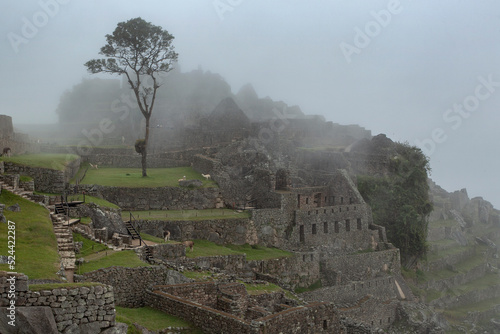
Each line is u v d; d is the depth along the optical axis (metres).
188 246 55.62
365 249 75.69
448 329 73.44
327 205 79.62
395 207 83.81
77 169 71.00
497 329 81.94
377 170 90.44
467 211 135.38
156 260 44.09
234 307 37.69
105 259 39.34
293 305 45.22
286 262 61.22
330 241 71.94
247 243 63.59
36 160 59.06
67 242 39.31
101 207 51.16
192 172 78.44
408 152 89.31
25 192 46.41
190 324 33.03
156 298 35.66
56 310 22.34
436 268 95.81
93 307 23.08
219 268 53.34
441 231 110.62
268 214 66.00
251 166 82.69
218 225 61.38
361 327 48.34
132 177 70.81
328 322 37.19
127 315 33.41
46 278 27.30
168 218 59.66
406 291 75.25
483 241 123.75
